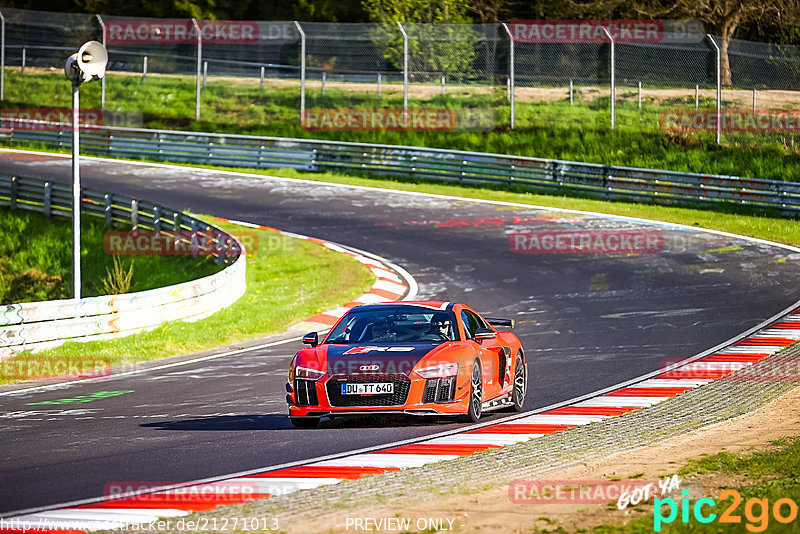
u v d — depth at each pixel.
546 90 183.12
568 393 48.12
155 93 195.75
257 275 94.50
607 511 25.77
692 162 143.25
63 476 31.80
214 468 32.66
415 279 89.12
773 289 80.00
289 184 141.00
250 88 195.62
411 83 176.12
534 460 32.94
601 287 82.81
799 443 34.25
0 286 109.88
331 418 42.38
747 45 197.12
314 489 29.16
